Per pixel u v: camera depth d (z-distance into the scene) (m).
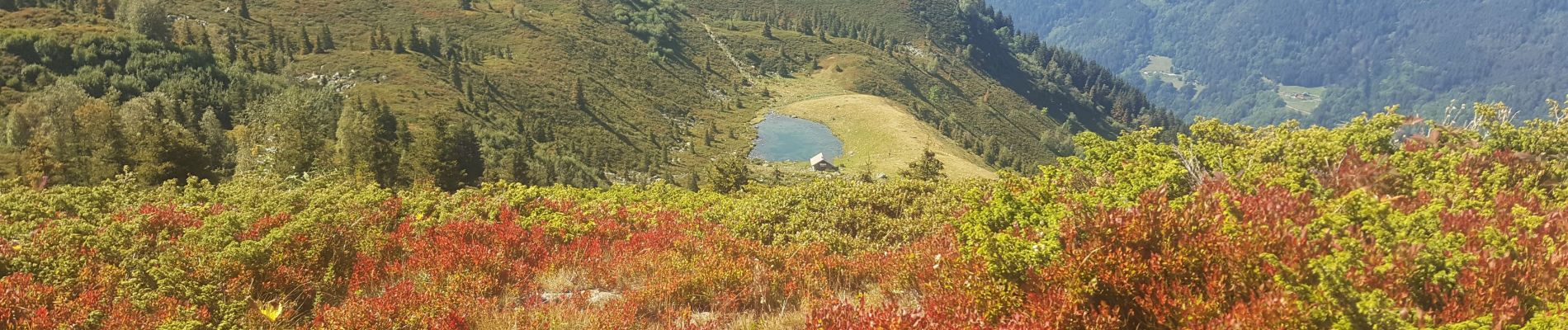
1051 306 5.20
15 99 76.56
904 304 7.28
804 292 8.27
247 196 15.37
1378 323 4.40
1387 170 9.21
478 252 9.40
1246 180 8.63
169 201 15.59
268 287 8.10
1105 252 5.65
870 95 168.25
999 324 5.34
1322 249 5.21
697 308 8.20
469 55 141.88
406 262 9.66
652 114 140.50
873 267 9.28
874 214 13.24
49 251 9.33
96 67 87.56
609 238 12.12
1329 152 10.10
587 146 111.62
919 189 15.34
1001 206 7.18
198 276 8.06
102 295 7.82
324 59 126.81
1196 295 5.06
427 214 13.80
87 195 15.10
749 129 138.38
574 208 14.66
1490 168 9.80
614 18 191.62
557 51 156.12
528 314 7.41
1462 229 6.24
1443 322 4.62
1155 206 6.06
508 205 14.15
